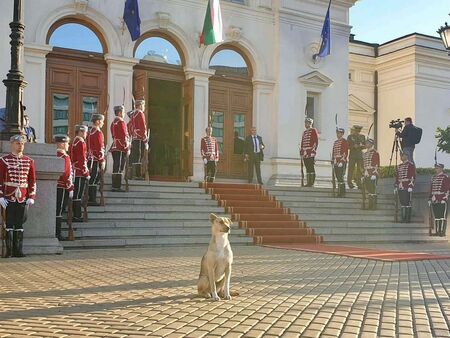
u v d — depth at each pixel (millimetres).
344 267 10141
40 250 11438
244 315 5723
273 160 22172
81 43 19062
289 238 15445
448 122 30562
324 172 23219
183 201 15914
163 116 21656
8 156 10758
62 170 11656
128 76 19500
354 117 30938
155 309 5980
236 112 22016
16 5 11258
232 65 22141
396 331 5191
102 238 13219
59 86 18562
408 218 18016
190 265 9930
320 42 23375
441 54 30078
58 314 5676
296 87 22812
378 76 31688
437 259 11742
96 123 14367
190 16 20828
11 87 11242
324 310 6062
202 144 18906
